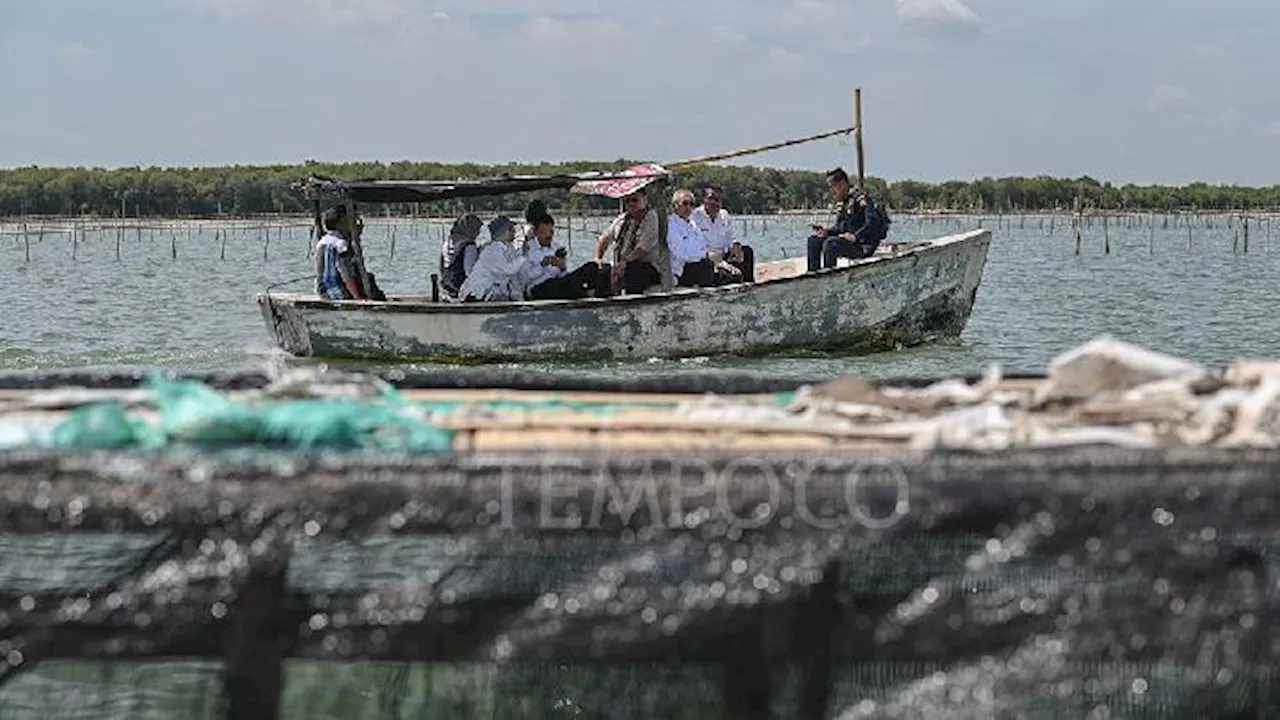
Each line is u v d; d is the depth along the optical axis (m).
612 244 27.28
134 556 9.16
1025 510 6.20
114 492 6.16
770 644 6.50
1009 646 6.62
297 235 141.38
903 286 27.39
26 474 6.18
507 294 26.62
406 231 147.25
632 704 8.51
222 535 6.20
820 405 7.96
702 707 7.91
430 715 9.29
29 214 179.38
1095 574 6.52
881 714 6.69
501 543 7.59
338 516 6.18
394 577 8.51
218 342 34.34
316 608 6.86
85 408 7.89
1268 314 43.12
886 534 6.22
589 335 25.72
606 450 6.52
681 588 6.63
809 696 6.71
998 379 8.56
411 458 6.24
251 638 6.72
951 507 6.20
